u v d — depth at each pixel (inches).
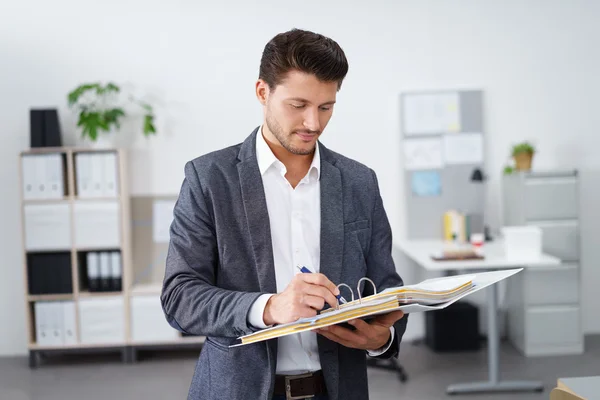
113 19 197.3
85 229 185.0
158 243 200.1
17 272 199.9
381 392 157.8
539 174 182.7
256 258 55.1
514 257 157.6
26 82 197.3
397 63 200.5
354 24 199.5
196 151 199.8
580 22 200.4
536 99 201.6
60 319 186.4
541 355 185.3
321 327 47.2
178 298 53.0
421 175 200.2
